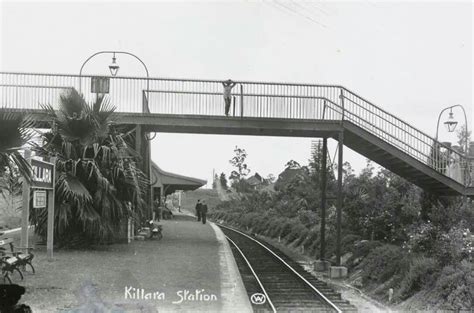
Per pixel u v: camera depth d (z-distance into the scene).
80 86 18.83
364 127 18.20
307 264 20.05
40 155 16.77
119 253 16.64
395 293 12.85
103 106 17.67
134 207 18.44
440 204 17.45
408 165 18.38
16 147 9.37
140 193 18.42
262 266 18.09
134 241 20.81
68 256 15.30
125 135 18.83
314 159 33.03
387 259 14.95
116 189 17.84
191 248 19.45
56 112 17.25
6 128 9.16
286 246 26.67
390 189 20.92
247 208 46.03
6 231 20.83
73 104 17.38
